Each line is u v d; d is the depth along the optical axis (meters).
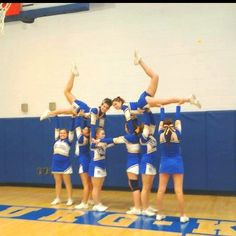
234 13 7.00
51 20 8.23
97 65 7.88
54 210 5.58
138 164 5.35
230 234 4.19
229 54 7.00
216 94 7.07
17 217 5.09
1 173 8.38
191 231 4.33
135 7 7.62
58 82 8.18
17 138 8.26
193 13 7.24
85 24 7.97
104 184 7.49
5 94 8.62
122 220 4.91
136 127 5.39
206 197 6.69
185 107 7.23
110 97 7.78
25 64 8.45
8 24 8.58
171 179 7.05
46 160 8.00
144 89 7.53
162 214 5.22
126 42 7.68
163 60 7.40
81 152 5.89
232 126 6.73
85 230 4.39
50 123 7.98
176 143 4.87
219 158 6.78
